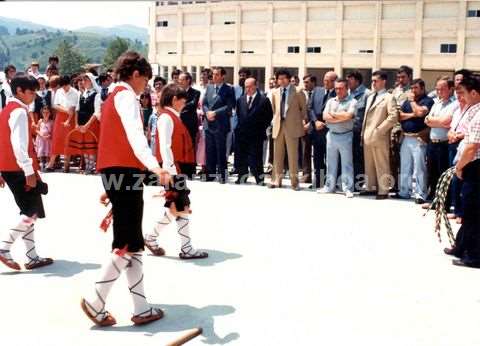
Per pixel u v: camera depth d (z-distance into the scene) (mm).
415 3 53062
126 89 4188
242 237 6750
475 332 4199
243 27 63938
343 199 9203
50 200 8711
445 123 8164
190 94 10547
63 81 11508
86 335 4074
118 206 4137
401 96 9234
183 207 5625
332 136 9531
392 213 8219
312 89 10617
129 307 4590
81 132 11336
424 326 4293
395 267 5730
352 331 4172
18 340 3967
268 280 5258
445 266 5812
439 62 52688
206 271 5496
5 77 12086
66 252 6070
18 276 5297
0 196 8867
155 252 6008
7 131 5328
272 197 9289
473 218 5781
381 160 9203
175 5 69562
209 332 4129
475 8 50562
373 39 55500
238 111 10375
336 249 6320
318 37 58938
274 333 4117
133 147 4035
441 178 6289
